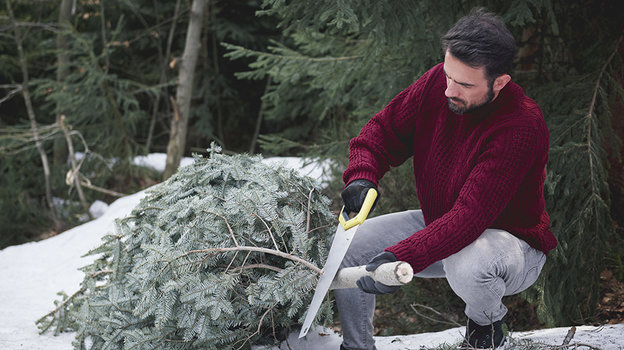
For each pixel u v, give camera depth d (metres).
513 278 2.05
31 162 9.25
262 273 2.42
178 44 11.16
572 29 3.99
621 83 3.79
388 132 2.25
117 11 10.14
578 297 3.28
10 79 10.76
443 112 2.07
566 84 3.74
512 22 3.28
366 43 4.64
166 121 11.73
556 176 3.21
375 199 2.06
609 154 4.02
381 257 1.81
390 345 2.63
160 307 2.28
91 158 8.79
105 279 3.12
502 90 1.91
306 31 4.36
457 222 1.84
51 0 9.62
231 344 2.37
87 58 8.70
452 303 3.84
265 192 2.36
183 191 2.65
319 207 2.50
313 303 1.95
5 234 8.55
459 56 1.78
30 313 3.79
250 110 11.27
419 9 3.60
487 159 1.88
